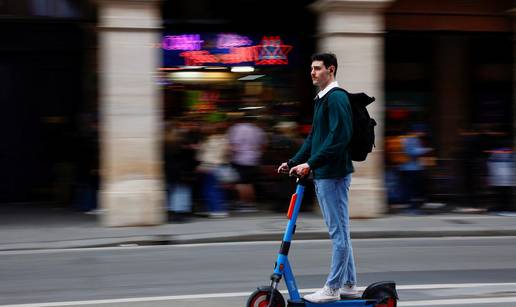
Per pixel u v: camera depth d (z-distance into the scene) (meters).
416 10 20.42
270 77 21.70
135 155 17.06
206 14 19.53
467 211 19.66
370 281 11.16
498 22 20.78
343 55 18.08
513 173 19.73
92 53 21.16
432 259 13.21
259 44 21.59
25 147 21.50
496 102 23.20
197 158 18.72
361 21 18.03
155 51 17.05
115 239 15.34
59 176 21.12
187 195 18.17
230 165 19.47
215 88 21.44
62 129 21.52
